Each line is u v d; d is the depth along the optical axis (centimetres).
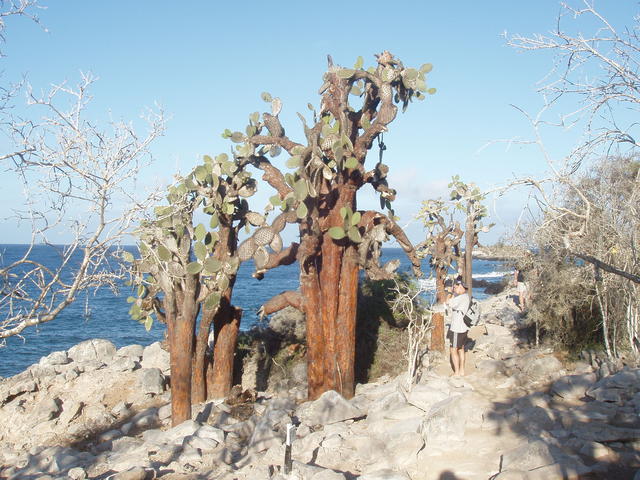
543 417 672
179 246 934
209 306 934
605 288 827
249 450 752
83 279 500
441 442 652
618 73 496
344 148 931
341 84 946
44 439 1078
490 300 1814
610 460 561
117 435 1002
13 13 486
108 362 1407
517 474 534
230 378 1078
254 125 1035
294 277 6172
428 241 1164
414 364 929
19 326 481
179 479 668
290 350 1233
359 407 839
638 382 721
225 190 1011
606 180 741
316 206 913
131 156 532
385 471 590
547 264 960
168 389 1238
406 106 987
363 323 1216
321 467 634
